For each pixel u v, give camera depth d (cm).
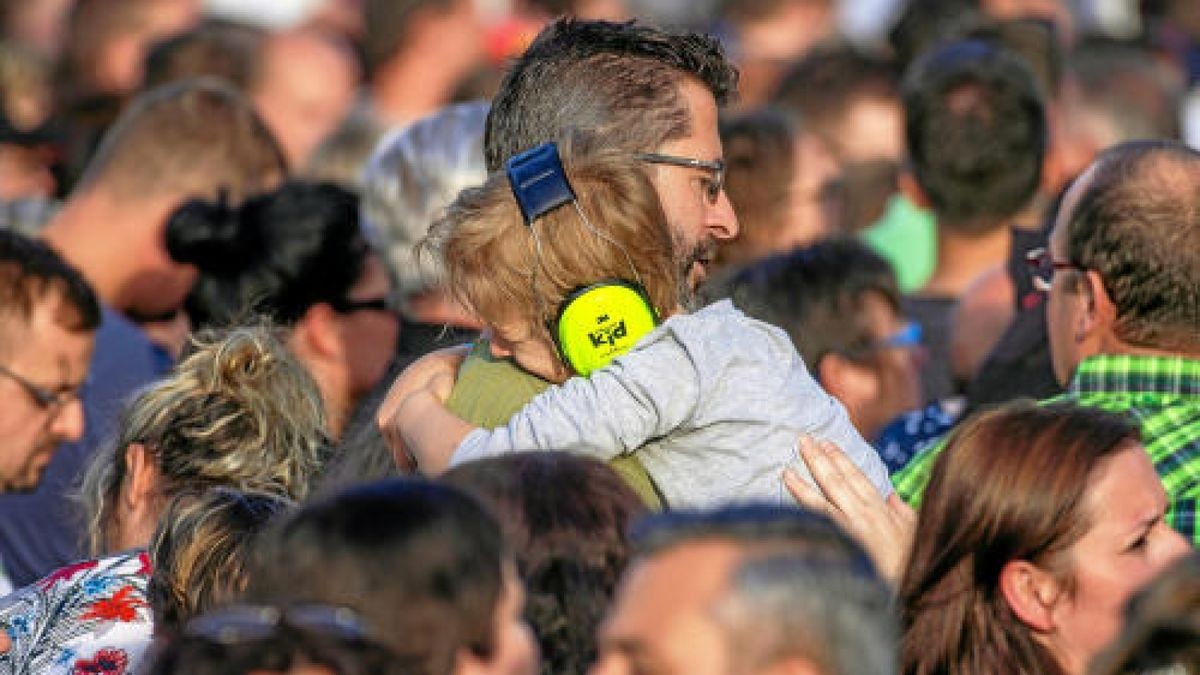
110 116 2002
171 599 847
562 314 808
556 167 812
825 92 1867
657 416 798
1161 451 976
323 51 2156
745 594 585
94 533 987
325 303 1201
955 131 1482
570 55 860
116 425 1027
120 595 924
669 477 809
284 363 967
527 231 810
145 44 2175
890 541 816
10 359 1159
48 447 1184
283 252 1200
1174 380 1004
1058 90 1698
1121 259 1009
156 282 1437
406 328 1209
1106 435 823
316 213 1201
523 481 709
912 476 1027
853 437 837
